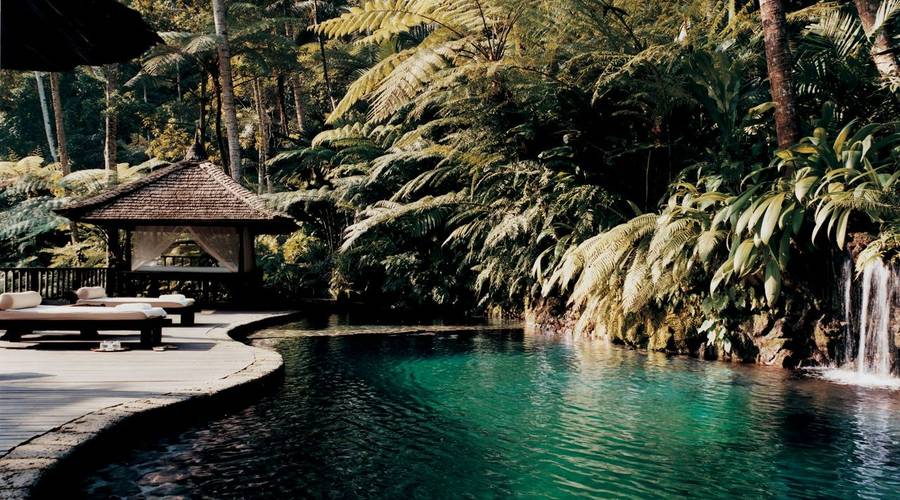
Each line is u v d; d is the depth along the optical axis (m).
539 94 10.79
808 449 4.07
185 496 3.19
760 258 6.80
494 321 11.86
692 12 9.68
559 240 9.79
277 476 3.51
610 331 8.80
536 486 3.43
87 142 32.03
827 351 6.75
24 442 3.34
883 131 7.91
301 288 15.66
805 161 6.68
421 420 4.71
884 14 8.05
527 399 5.38
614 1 10.03
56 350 6.66
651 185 9.76
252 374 5.39
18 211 15.91
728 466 3.75
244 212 12.22
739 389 5.73
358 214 15.28
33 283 11.08
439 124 12.25
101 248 16.39
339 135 17.05
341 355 7.61
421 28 20.53
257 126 26.91
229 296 13.73
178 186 12.72
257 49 20.73
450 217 13.98
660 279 7.43
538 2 9.88
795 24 11.94
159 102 32.66
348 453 3.94
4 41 4.27
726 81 8.31
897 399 5.35
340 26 10.73
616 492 3.36
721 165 7.93
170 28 22.22
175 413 4.32
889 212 6.15
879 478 3.57
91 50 4.43
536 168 10.83
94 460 3.51
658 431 4.46
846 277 6.63
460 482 3.47
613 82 9.49
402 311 13.74
